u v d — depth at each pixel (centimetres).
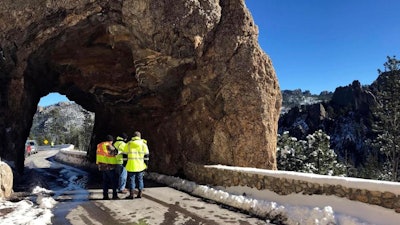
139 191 1042
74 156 2845
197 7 1276
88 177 1691
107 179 1039
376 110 4797
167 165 1520
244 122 1229
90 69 1684
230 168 1012
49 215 795
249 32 1299
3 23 1209
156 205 921
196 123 1383
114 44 1434
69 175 1834
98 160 1045
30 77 1558
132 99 1706
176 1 1266
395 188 581
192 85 1362
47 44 1399
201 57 1310
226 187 1020
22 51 1323
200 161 1334
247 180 931
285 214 736
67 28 1334
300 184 762
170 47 1301
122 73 1664
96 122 2325
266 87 1271
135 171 1030
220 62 1278
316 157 3064
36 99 1769
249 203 841
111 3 1273
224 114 1270
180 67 1371
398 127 4503
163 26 1265
